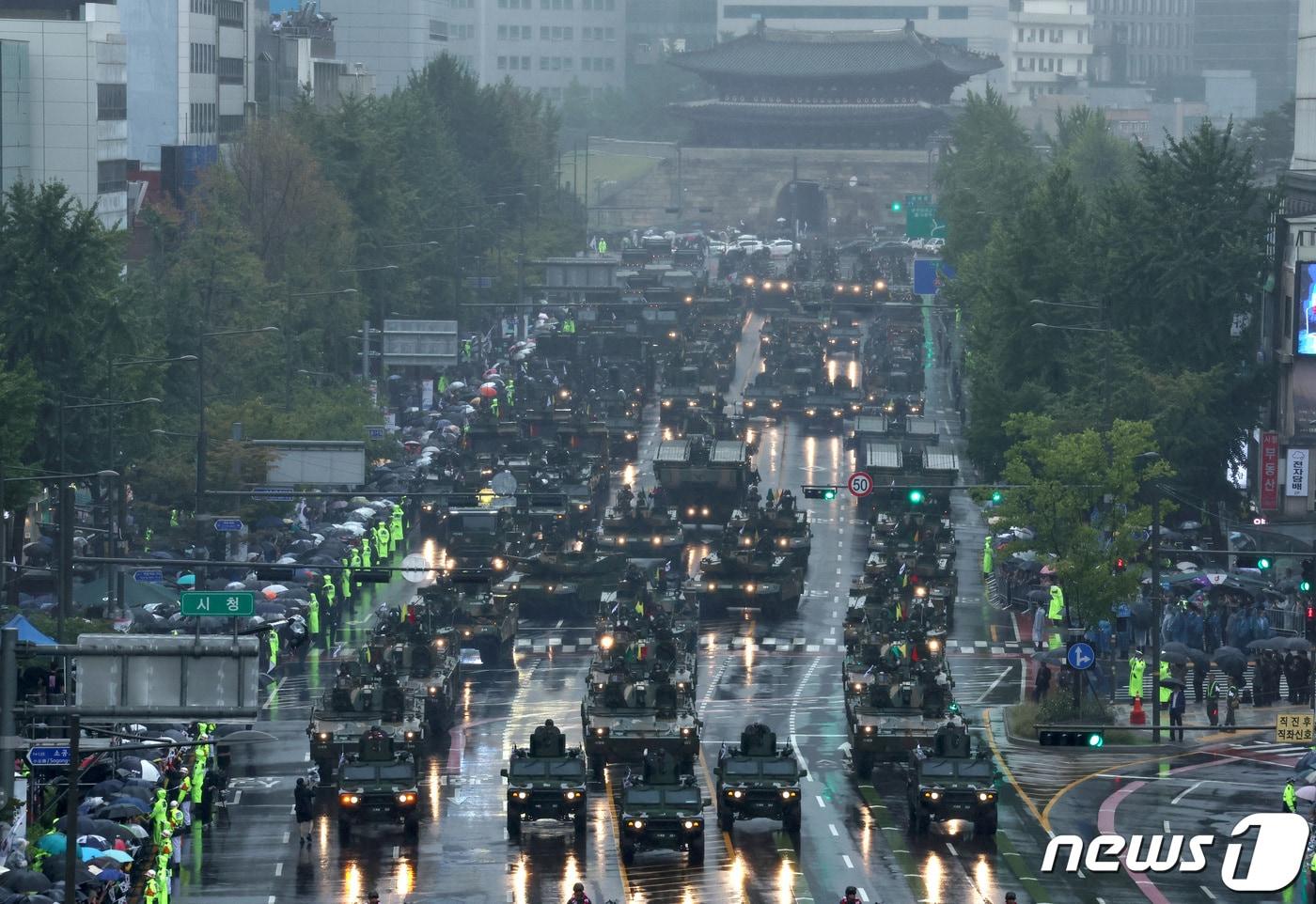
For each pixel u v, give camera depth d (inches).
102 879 6860.2
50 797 7829.7
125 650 5856.3
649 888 7534.5
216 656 5885.8
